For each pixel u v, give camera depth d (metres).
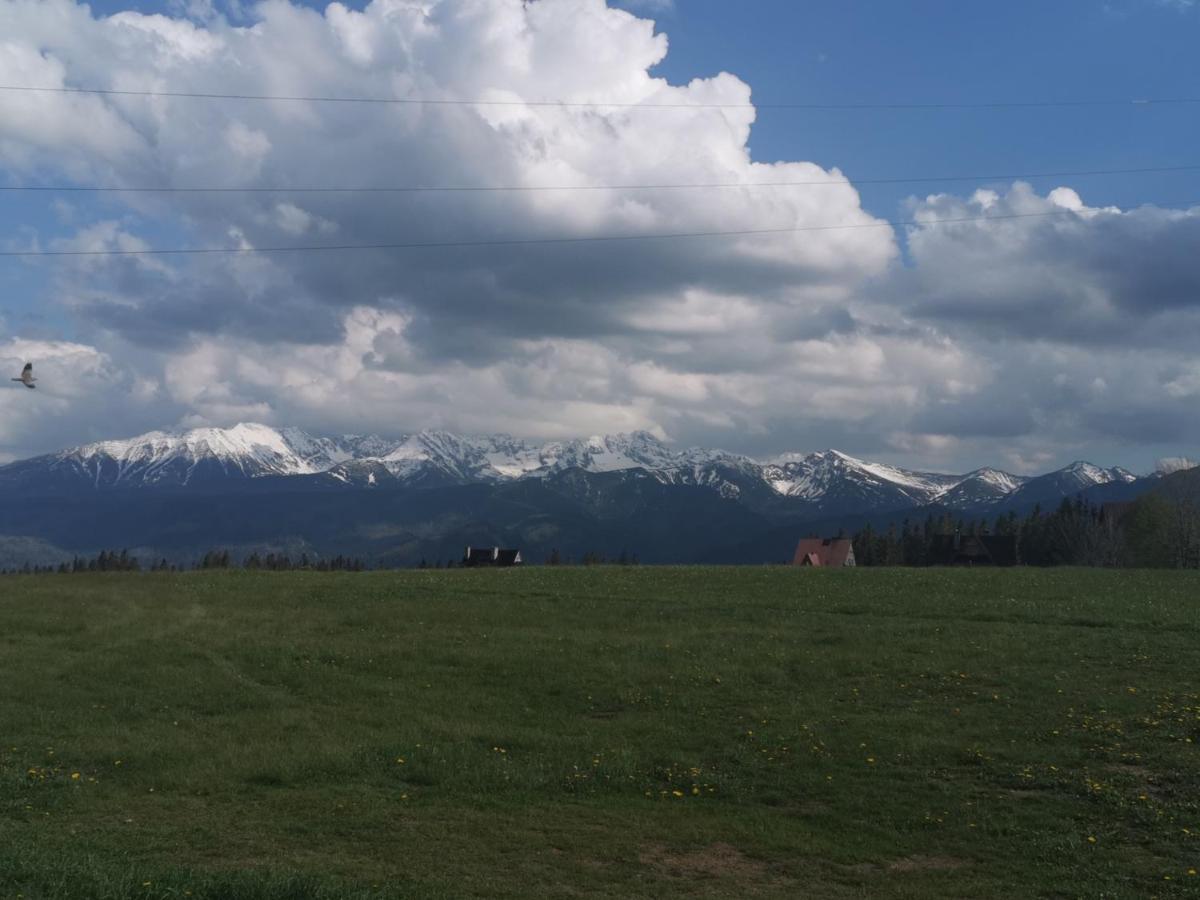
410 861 18.44
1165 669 33.88
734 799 23.05
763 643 39.97
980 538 136.38
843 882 18.34
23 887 14.10
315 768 24.33
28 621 46.19
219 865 17.53
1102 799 22.22
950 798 22.72
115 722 29.41
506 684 34.34
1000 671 34.19
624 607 50.38
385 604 52.06
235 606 52.06
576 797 23.03
